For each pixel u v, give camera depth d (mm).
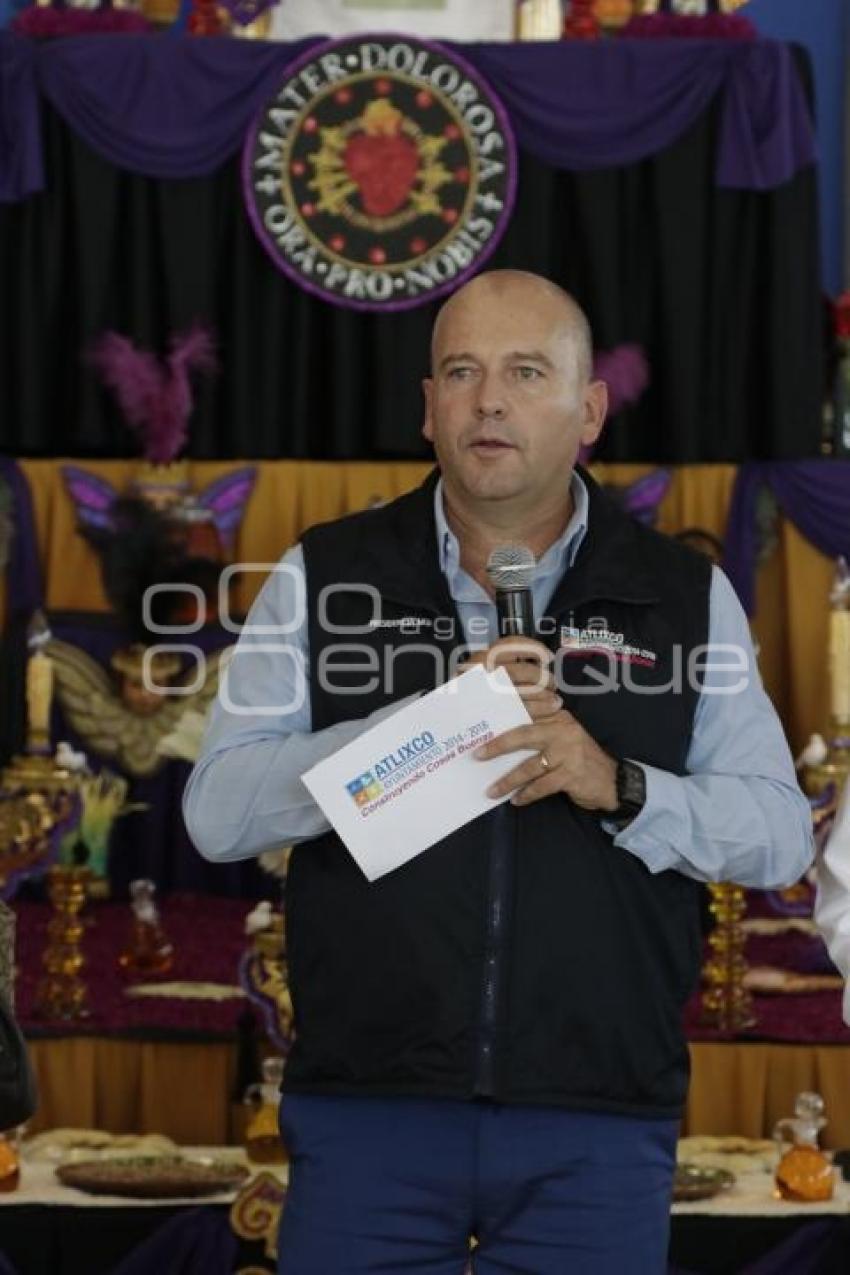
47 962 14891
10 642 19781
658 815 8992
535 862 9078
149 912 16250
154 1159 13234
